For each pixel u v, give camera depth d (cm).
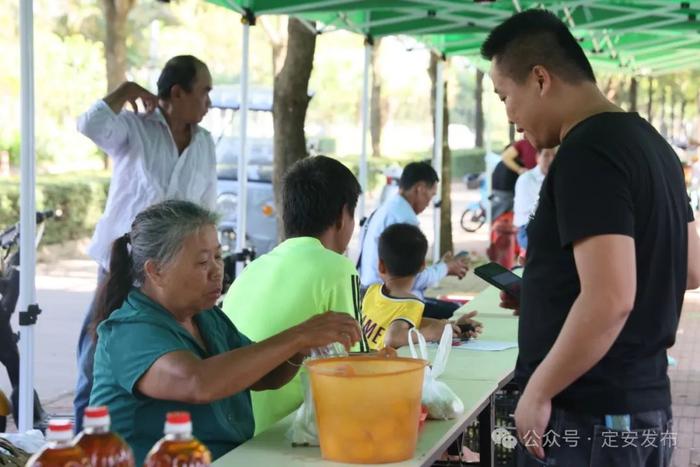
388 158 2744
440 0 772
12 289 557
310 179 355
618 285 252
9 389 683
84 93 2642
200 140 571
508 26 284
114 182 549
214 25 3534
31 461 191
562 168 263
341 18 846
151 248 291
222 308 356
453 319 489
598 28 916
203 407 294
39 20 2744
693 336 960
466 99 4962
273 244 1273
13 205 1497
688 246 291
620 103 2902
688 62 1492
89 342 440
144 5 2934
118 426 286
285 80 820
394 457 263
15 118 2397
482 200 1927
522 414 267
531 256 281
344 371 263
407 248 462
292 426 291
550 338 274
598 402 269
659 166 268
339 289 340
